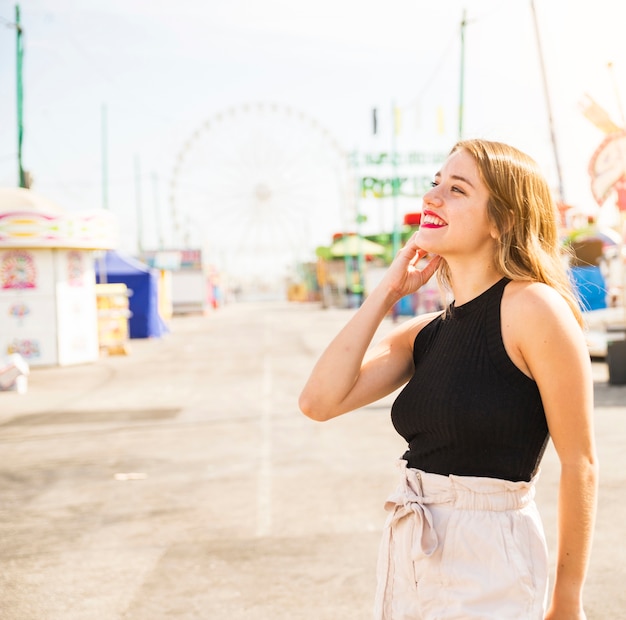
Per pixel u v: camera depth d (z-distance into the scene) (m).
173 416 8.69
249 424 7.94
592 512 1.38
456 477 1.40
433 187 1.56
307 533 4.18
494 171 1.46
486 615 1.34
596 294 16.67
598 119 9.12
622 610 3.02
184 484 5.45
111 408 9.48
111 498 5.14
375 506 4.66
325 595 3.32
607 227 17.70
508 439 1.38
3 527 4.54
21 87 16.41
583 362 1.36
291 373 12.70
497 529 1.38
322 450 6.45
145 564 3.80
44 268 15.70
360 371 1.68
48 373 14.43
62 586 3.55
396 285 1.67
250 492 5.14
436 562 1.41
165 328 25.08
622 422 6.87
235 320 34.50
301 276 71.56
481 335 1.43
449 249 1.49
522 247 1.45
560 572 1.41
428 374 1.48
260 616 3.14
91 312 16.66
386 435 6.98
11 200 15.99
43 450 6.93
